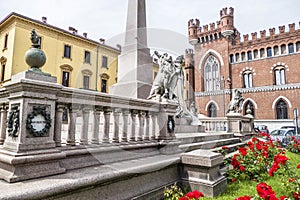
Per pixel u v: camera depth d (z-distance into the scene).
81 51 26.91
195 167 4.46
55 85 3.03
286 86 32.03
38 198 2.32
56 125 3.26
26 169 2.69
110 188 3.21
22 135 2.71
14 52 21.66
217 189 4.30
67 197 2.65
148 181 3.90
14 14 21.81
